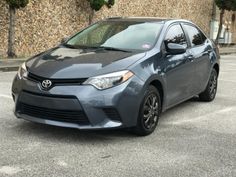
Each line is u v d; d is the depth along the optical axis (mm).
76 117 5656
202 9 27250
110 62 5965
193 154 5672
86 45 6988
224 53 24062
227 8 26422
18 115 6090
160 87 6617
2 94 8844
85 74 5699
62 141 5922
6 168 4898
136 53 6402
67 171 4887
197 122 7371
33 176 4707
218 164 5348
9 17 14977
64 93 5609
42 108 5781
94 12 18750
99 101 5605
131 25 7301
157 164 5246
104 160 5289
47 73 5797
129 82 5820
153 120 6461
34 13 16047
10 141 5824
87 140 6016
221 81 12258
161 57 6660
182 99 7582
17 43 15570
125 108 5789
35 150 5523
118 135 6312
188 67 7543
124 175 4855
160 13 23078
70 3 17500
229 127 7133
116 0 19938
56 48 6941
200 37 8586
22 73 6137
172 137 6383
